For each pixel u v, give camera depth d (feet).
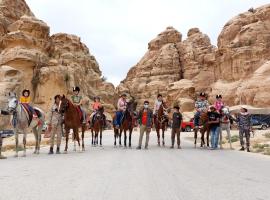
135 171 30.78
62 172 30.04
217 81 337.72
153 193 20.93
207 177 27.71
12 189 21.89
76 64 312.50
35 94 217.77
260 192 21.58
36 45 237.25
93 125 72.69
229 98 301.84
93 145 73.92
